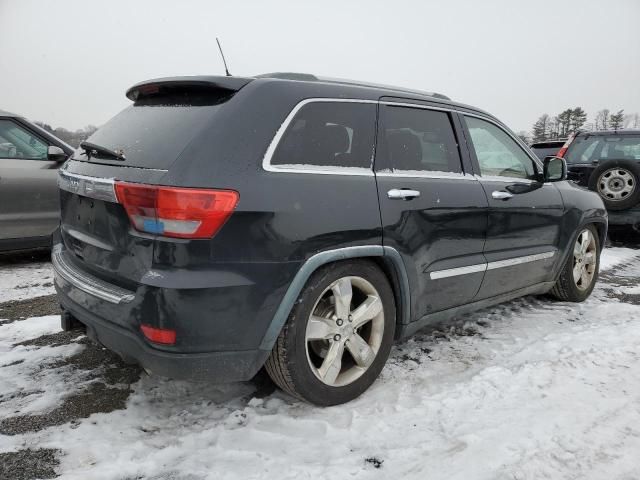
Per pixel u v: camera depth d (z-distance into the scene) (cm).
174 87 271
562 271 450
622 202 686
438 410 270
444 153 337
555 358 334
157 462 226
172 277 220
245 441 242
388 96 309
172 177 223
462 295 342
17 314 415
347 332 274
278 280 238
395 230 283
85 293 257
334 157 272
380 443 241
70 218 290
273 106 254
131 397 282
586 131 824
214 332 227
